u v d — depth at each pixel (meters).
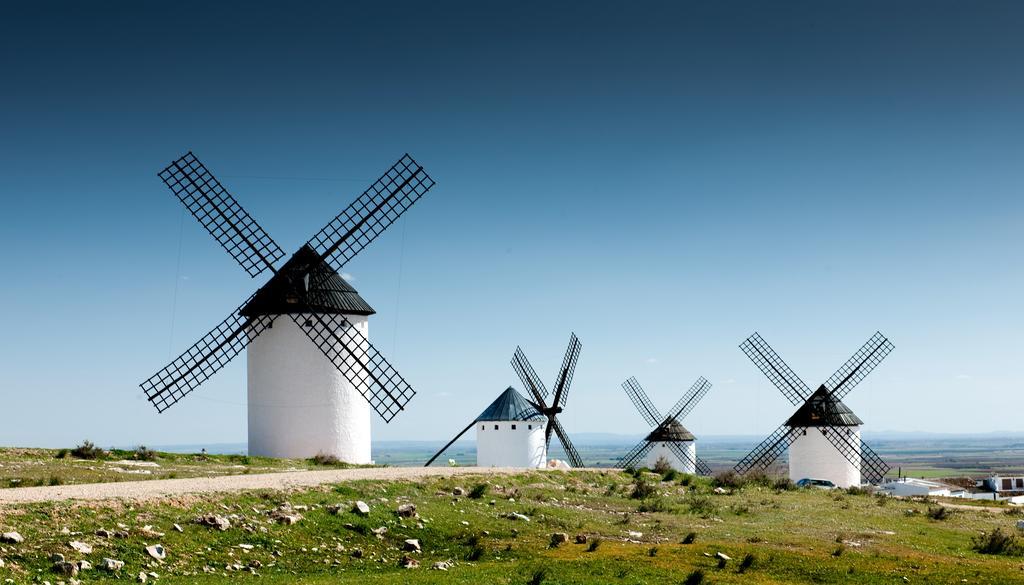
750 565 27.66
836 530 36.25
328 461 49.56
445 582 23.02
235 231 54.25
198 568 23.36
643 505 39.38
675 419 92.06
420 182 58.47
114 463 40.38
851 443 78.75
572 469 49.47
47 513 24.66
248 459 47.00
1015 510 49.16
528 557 27.50
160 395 51.84
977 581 26.59
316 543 26.84
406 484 36.00
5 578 20.20
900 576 27.03
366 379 54.00
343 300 53.56
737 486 50.62
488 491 37.69
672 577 25.44
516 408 72.19
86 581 21.12
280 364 52.44
